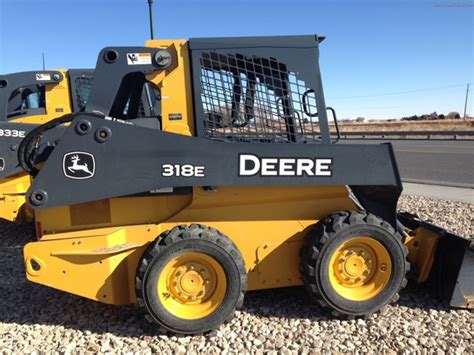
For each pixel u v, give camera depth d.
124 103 3.96
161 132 3.35
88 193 3.33
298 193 3.81
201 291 3.56
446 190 9.72
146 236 3.70
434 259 4.09
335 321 3.74
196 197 3.72
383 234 3.65
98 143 3.30
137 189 3.36
